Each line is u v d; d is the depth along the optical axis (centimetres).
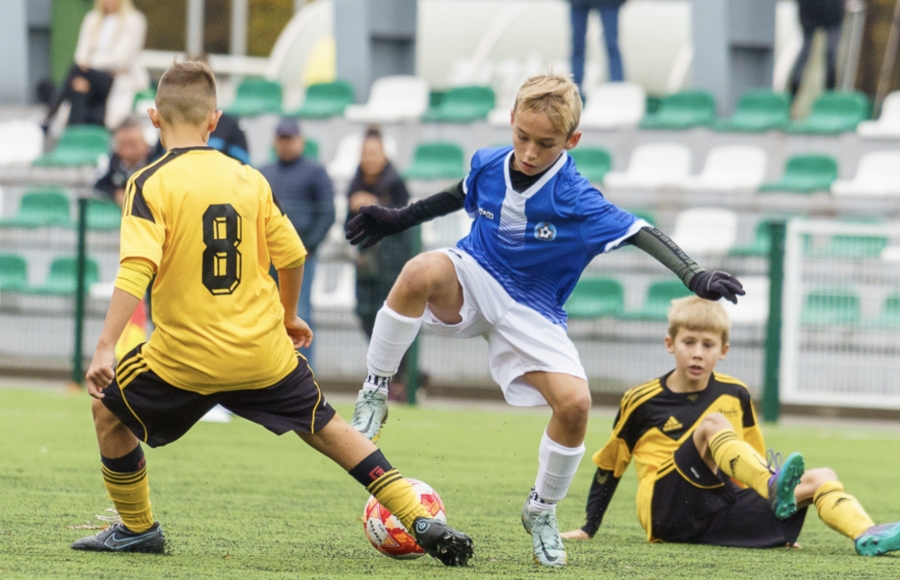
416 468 2316
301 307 3347
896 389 3531
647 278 3841
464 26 6494
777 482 1417
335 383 3834
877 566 1366
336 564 1261
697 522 1535
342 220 3822
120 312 1139
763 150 4684
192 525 1529
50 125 5259
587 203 1268
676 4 6475
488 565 1292
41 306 4091
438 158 4797
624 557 1398
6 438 2450
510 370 1319
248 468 2172
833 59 5169
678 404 1584
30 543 1325
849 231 3553
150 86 5631
